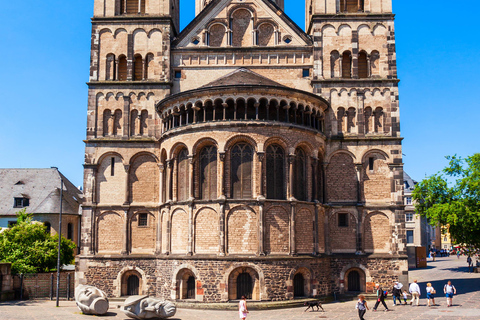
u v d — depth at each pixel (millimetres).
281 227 39094
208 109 41000
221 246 38125
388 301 42250
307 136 41562
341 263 43625
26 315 33812
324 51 46625
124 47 47312
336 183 44906
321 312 35938
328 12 47250
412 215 105125
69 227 75750
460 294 44719
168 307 32938
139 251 44562
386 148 45125
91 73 46906
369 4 47500
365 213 44469
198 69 47094
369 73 46344
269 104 40125
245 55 47125
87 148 45688
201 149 40625
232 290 38062
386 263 43656
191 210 39562
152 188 45219
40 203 77438
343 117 45688
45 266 54969
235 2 48125
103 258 44188
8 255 52625
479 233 56750
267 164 39844
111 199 45188
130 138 45812
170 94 46438
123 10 48469
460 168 63969
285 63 47031
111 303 42062
